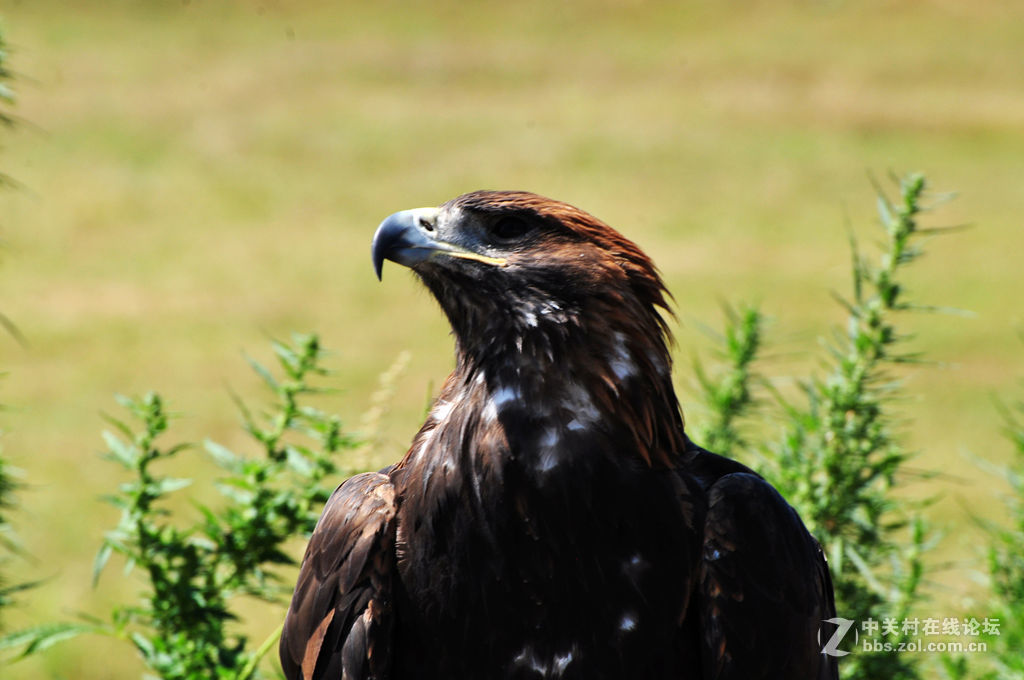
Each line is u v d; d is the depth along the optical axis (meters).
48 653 10.15
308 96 37.56
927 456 14.16
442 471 4.67
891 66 40.84
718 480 4.73
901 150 33.62
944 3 46.50
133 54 40.00
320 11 45.75
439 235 4.86
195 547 5.49
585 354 4.65
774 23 45.44
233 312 21.11
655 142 34.09
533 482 4.58
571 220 4.79
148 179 29.64
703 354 17.58
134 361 18.50
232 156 31.84
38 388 17.25
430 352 19.05
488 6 47.06
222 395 17.02
